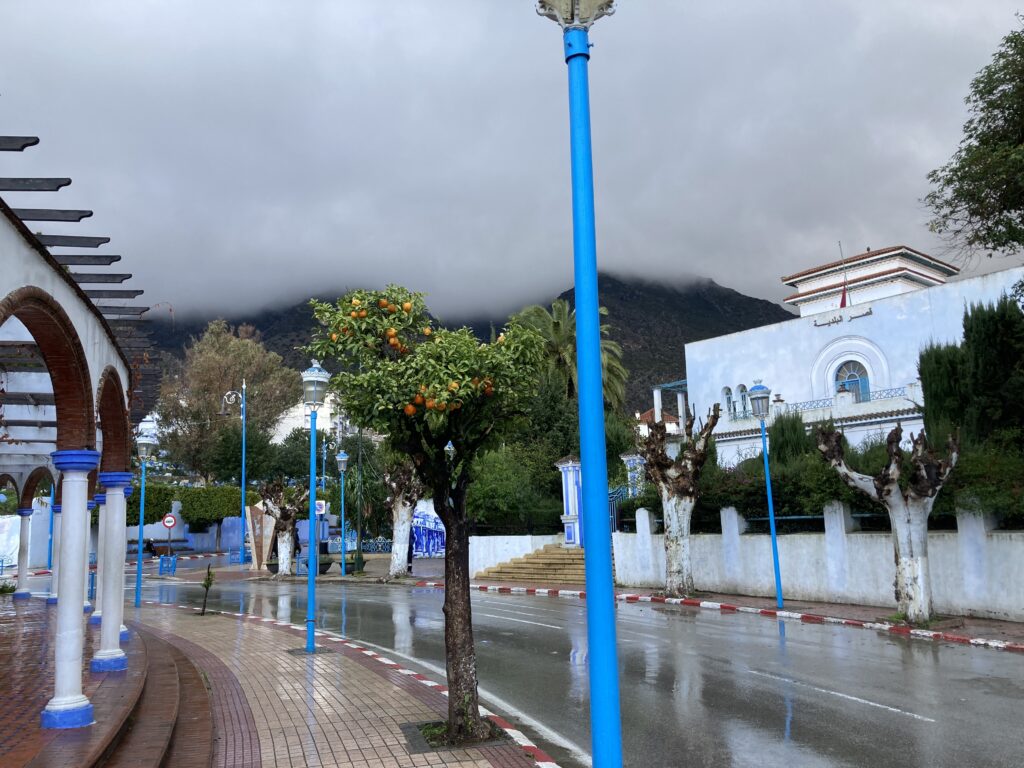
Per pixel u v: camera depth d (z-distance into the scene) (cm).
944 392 1795
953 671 1056
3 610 1848
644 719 834
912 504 1457
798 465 1995
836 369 3422
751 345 3712
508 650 1339
